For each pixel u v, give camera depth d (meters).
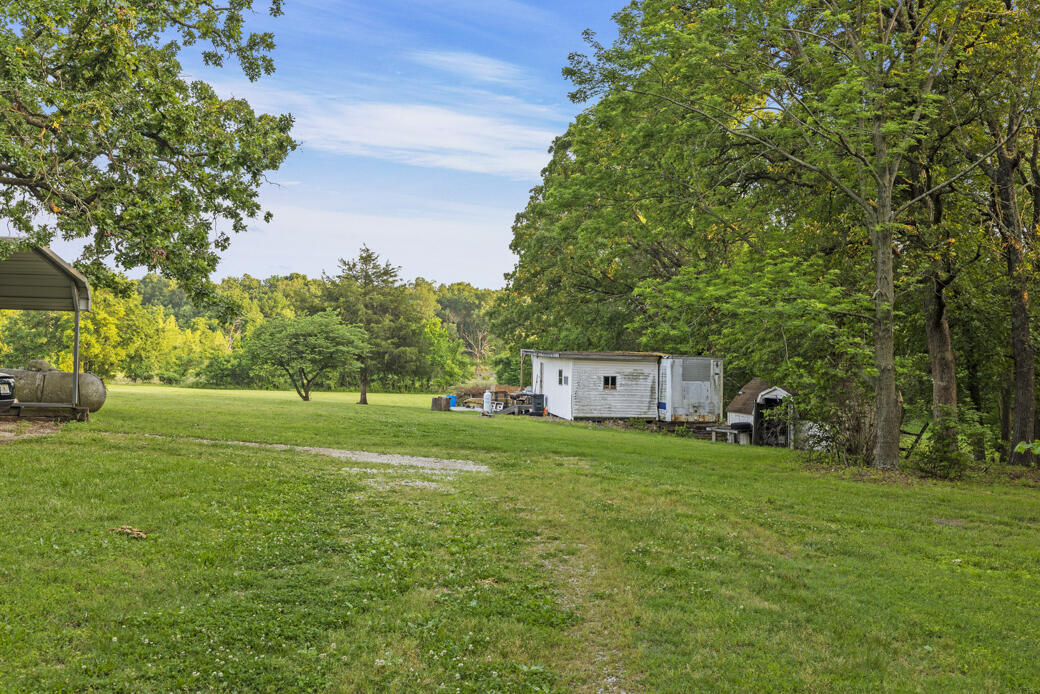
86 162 15.83
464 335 139.00
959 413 21.34
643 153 22.98
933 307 22.30
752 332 21.12
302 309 69.62
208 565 7.75
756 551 9.88
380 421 26.11
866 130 19.05
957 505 14.49
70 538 8.18
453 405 44.09
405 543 9.32
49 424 17.92
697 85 20.53
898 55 19.23
